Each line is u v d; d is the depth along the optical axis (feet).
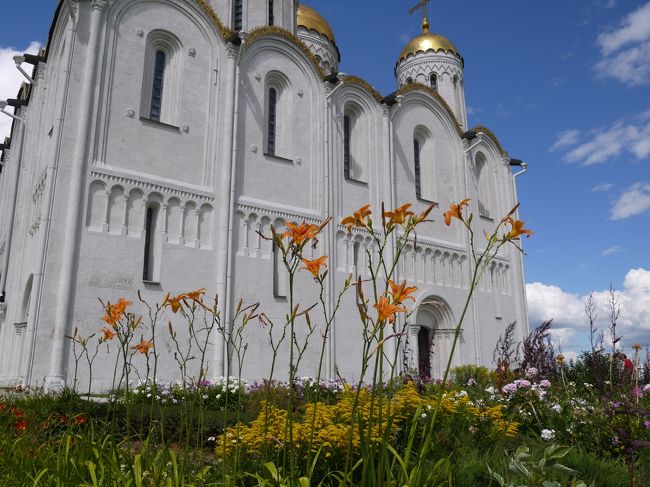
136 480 14.15
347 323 82.17
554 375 45.78
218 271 70.23
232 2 97.66
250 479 17.48
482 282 107.86
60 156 61.31
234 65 78.43
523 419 33.53
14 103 97.30
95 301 59.77
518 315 112.88
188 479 15.71
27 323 56.39
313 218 82.64
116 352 59.98
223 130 75.51
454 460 23.50
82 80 64.59
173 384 51.49
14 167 91.25
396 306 11.66
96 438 19.58
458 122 123.24
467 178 111.75
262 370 71.10
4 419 26.53
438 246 101.09
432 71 135.03
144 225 65.82
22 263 74.13
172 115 72.84
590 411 31.99
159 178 68.28
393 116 100.48
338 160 89.25
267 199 78.69
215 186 73.15
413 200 100.22
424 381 52.19
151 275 66.33
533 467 17.03
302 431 19.27
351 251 85.81
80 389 56.54
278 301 75.25
